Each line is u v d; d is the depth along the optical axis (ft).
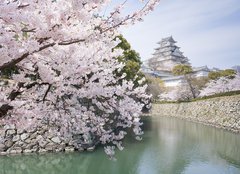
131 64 59.52
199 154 46.55
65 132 18.02
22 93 13.43
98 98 17.40
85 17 9.48
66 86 13.04
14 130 43.98
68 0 8.74
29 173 35.58
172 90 148.05
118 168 37.83
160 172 36.60
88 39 10.27
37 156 42.57
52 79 11.02
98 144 49.90
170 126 82.02
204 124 84.12
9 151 43.34
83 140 45.73
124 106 18.20
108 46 14.17
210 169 38.32
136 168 38.22
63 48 11.50
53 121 17.38
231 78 120.26
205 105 94.89
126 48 64.28
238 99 75.31
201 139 59.52
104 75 17.43
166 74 215.51
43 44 10.25
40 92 13.78
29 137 44.32
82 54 12.71
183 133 67.92
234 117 73.56
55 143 44.75
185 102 113.80
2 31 8.08
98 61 15.58
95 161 40.68
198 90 135.44
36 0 9.08
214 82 124.36
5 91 12.72
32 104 13.65
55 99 13.74
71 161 40.47
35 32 9.48
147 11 10.52
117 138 19.89
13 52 8.56
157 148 50.44
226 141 56.80
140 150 48.67
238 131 66.90
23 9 8.70
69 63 11.18
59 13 8.93
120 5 10.51
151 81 143.02
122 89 17.88
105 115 19.69
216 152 47.75
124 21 10.69
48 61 11.27
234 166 39.73
